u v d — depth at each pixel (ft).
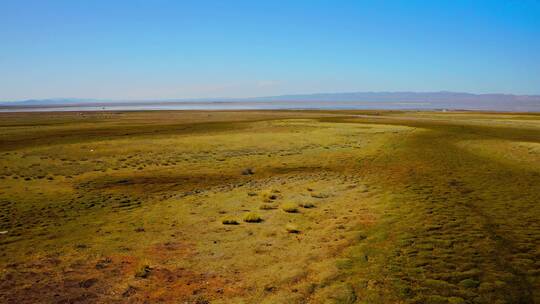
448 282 34.40
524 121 251.39
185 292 33.83
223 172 99.71
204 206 65.26
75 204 68.08
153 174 97.76
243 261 40.52
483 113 380.99
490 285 33.65
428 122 253.03
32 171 102.83
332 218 55.72
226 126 238.68
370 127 219.82
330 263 39.17
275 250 43.45
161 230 52.24
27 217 59.72
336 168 102.22
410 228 49.67
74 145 151.02
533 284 33.73
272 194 71.10
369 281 34.88
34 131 207.41
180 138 174.19
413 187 75.72
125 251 44.27
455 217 54.29
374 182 82.28
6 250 44.96
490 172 90.63
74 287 35.19
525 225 50.19
